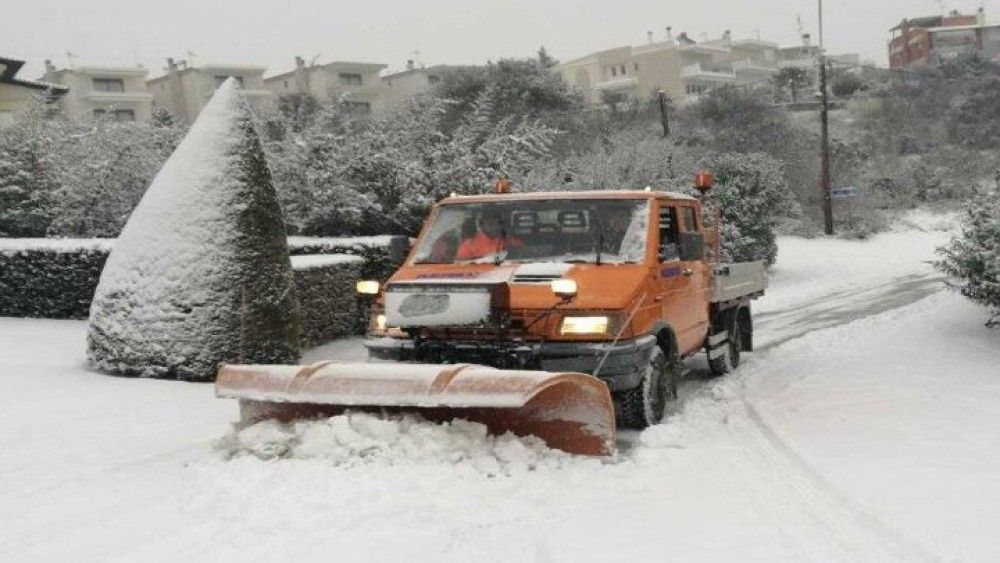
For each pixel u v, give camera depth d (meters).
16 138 18.61
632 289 7.03
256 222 9.91
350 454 5.77
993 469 5.79
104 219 17.56
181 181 9.84
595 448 6.09
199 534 4.83
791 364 10.76
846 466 5.93
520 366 6.73
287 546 4.61
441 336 6.88
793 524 4.88
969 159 41.75
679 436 6.77
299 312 10.46
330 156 17.19
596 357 6.66
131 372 9.71
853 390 8.57
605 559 4.42
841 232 33.94
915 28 85.50
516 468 5.70
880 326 14.03
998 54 70.81
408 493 5.32
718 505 5.25
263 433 6.03
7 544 4.81
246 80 71.56
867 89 55.50
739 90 45.34
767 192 26.17
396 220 17.25
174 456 6.55
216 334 9.52
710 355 9.56
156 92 71.25
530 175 18.41
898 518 4.85
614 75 82.50
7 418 7.82
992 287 10.99
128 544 4.73
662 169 23.36
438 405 5.59
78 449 6.78
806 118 48.97
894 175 40.44
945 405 7.75
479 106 21.02
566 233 7.78
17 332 13.09
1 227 18.11
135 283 9.73
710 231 9.90
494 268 7.44
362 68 73.19
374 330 7.27
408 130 19.27
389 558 4.44
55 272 14.48
